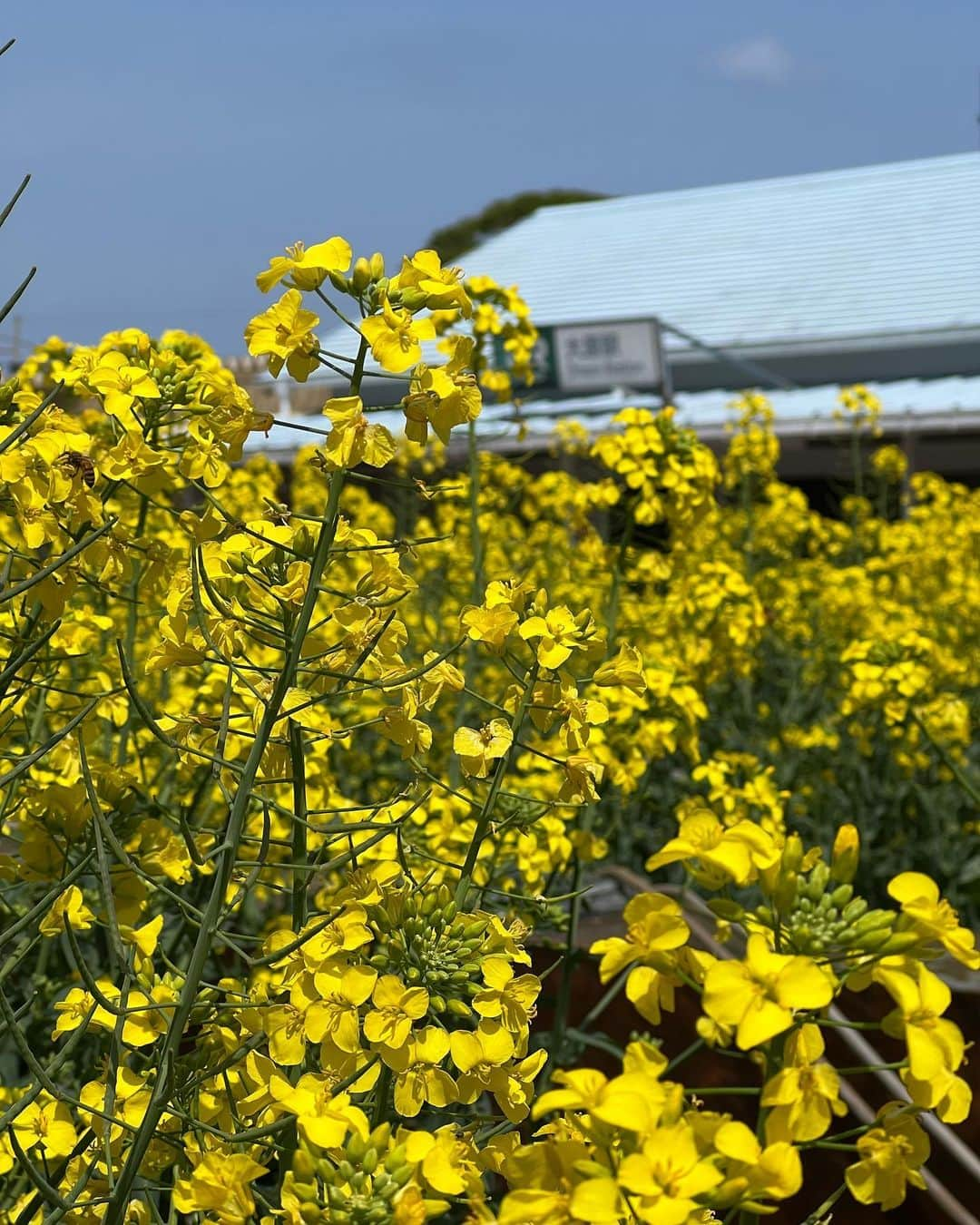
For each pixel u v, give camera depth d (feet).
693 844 0.85
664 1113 0.79
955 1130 2.64
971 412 14.34
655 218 23.22
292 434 11.95
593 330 11.51
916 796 5.20
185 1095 1.23
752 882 0.85
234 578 1.38
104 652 2.65
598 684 1.50
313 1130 0.96
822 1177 2.65
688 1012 2.80
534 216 24.71
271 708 1.24
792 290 19.83
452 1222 1.74
